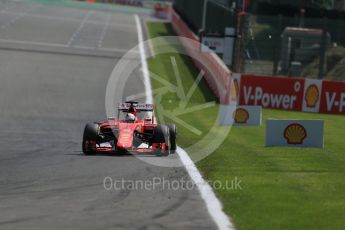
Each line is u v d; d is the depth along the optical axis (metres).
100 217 37.09
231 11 157.12
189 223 35.75
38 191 44.69
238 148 66.31
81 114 107.44
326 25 144.12
